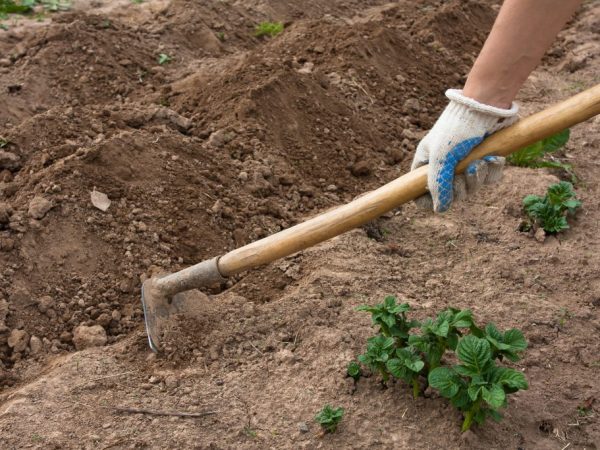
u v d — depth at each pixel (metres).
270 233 2.26
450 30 3.65
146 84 3.04
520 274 2.16
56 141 2.37
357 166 2.51
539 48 1.68
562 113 1.73
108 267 2.10
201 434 1.79
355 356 1.92
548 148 2.50
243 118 2.50
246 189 2.34
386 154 2.62
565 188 2.30
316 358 1.92
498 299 2.09
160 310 1.97
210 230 2.22
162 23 3.56
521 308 2.06
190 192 2.26
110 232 2.14
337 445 1.79
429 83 3.10
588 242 2.26
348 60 2.95
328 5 4.63
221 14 3.86
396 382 1.87
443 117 1.75
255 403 1.85
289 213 2.32
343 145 2.57
